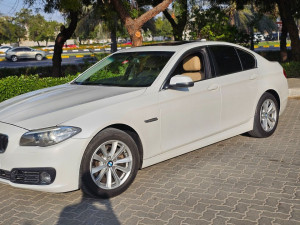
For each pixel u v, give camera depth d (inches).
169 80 189.2
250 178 181.5
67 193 174.4
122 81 198.7
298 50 655.1
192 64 202.2
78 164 154.9
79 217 150.4
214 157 214.5
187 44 210.4
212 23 574.2
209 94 202.5
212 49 216.5
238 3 722.2
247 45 644.1
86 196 169.9
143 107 174.4
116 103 169.6
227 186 173.0
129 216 148.9
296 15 747.4
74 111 163.3
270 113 245.8
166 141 185.3
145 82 189.0
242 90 222.5
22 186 154.6
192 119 195.3
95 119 159.2
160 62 198.2
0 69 768.9
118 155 167.0
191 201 159.2
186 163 206.7
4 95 316.8
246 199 158.6
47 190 152.8
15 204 165.9
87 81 213.9
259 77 235.9
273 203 153.6
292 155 212.5
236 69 224.4
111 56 229.6
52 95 192.9
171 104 185.2
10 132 157.3
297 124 281.6
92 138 157.8
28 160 151.9
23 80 330.0
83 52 1927.9
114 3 406.3
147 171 197.2
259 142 239.0
